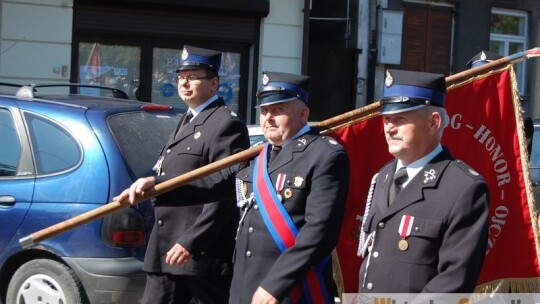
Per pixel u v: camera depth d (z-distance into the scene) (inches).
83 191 217.0
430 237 130.1
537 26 649.0
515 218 179.9
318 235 145.9
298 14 501.4
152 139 230.7
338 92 548.4
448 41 613.9
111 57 458.0
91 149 219.5
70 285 214.5
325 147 152.0
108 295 212.7
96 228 214.2
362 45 557.0
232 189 174.7
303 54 504.1
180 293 189.5
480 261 128.0
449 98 179.8
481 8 620.7
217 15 481.7
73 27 442.0
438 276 127.6
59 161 222.8
